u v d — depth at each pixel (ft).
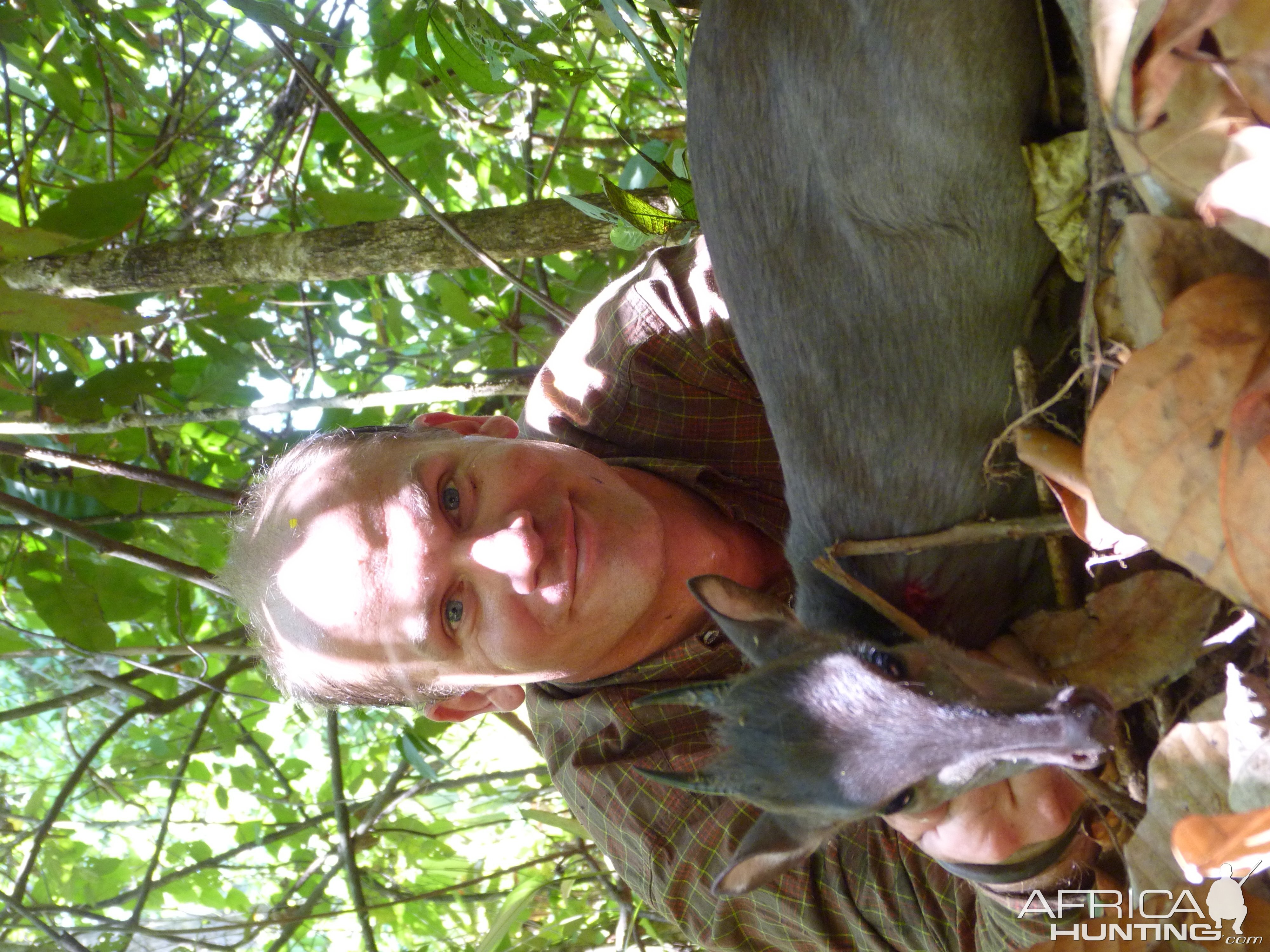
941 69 1.17
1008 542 1.49
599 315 2.31
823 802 1.27
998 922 1.59
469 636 2.09
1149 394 0.85
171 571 2.45
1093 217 1.03
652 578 2.05
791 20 1.32
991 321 1.32
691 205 2.06
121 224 2.22
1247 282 0.84
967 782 1.28
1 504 2.36
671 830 2.07
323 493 2.19
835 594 1.59
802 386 1.50
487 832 4.46
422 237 2.46
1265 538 0.79
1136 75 0.83
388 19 2.78
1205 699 1.29
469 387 2.53
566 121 2.76
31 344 2.89
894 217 1.30
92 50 2.94
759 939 2.05
